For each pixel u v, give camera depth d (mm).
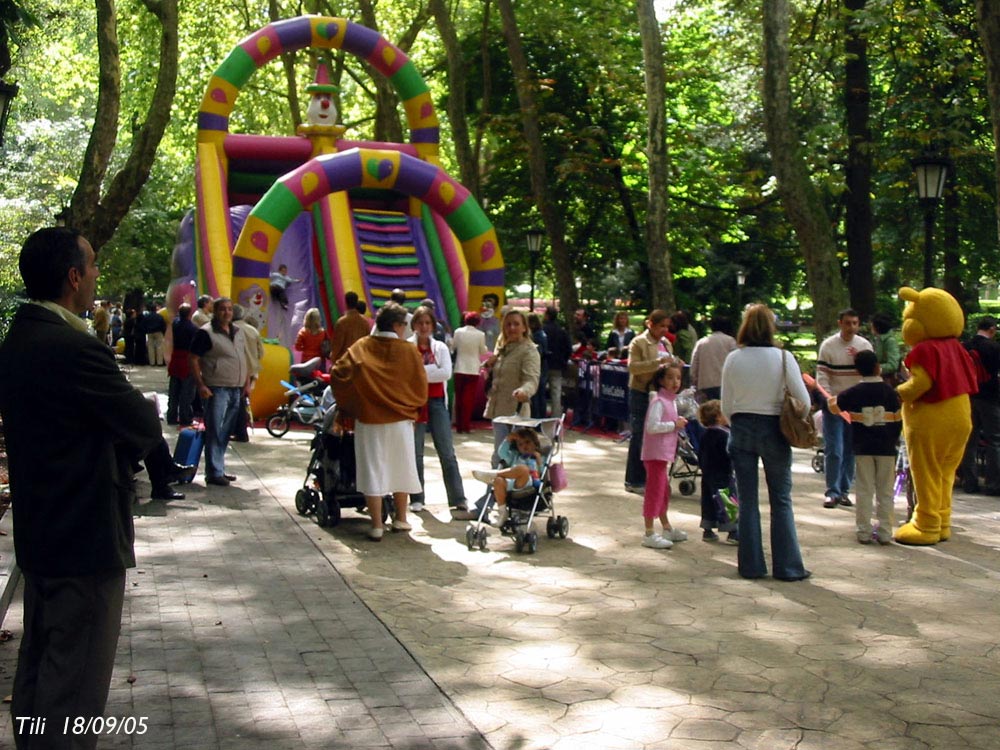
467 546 9312
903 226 27484
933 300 9500
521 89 25328
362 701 5621
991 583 8273
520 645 6621
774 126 16906
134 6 31781
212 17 36281
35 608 4094
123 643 6445
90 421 4039
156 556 8672
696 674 6137
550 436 9969
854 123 21422
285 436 16719
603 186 30094
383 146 23375
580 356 19281
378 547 9258
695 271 35188
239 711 5438
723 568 8672
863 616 7340
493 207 32469
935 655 6516
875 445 9523
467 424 17453
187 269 25047
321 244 21844
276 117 40875
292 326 21266
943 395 9469
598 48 28312
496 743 5121
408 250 22531
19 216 37594
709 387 12414
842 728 5375
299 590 7777
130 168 20078
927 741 5234
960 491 12547
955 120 22297
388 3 37594
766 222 31469
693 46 29969
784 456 8320
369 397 9336
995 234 26438
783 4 16734
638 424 12016
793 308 56375
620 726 5355
